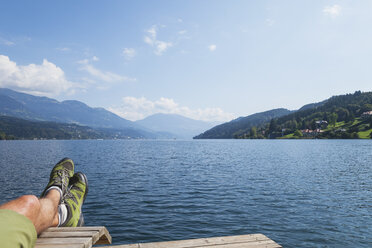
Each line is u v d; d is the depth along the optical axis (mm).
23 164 36000
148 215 11625
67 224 3176
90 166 33156
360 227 10023
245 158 47781
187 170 29109
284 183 20234
